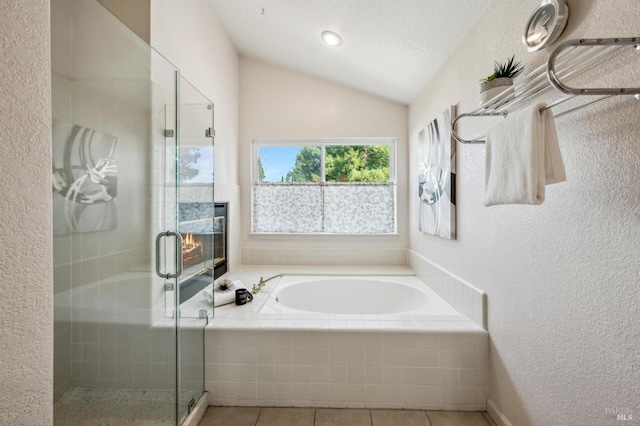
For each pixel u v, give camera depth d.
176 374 1.47
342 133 3.16
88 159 1.18
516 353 1.34
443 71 2.10
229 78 2.86
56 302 1.08
